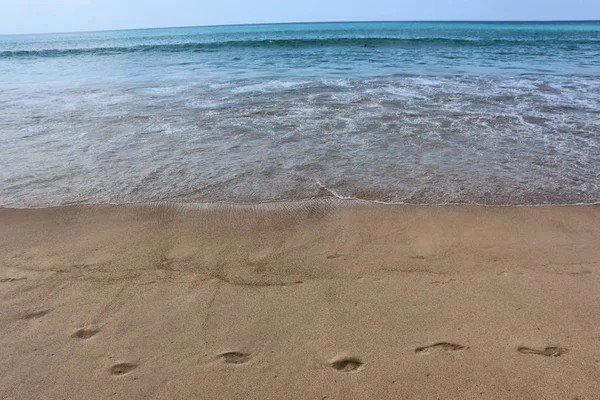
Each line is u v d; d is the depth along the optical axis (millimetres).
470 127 6332
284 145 5645
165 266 3010
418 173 4684
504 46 21625
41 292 2711
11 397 1934
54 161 5137
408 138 5855
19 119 7082
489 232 3438
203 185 4441
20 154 5371
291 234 3461
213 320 2443
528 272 2859
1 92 9828
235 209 3920
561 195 4121
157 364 2115
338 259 3074
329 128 6371
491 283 2746
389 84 10062
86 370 2084
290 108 7652
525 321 2383
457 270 2906
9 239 3410
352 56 17406
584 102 7844
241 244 3309
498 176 4574
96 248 3266
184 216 3799
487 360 2104
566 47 21062
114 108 7844
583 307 2488
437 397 1900
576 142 5605
